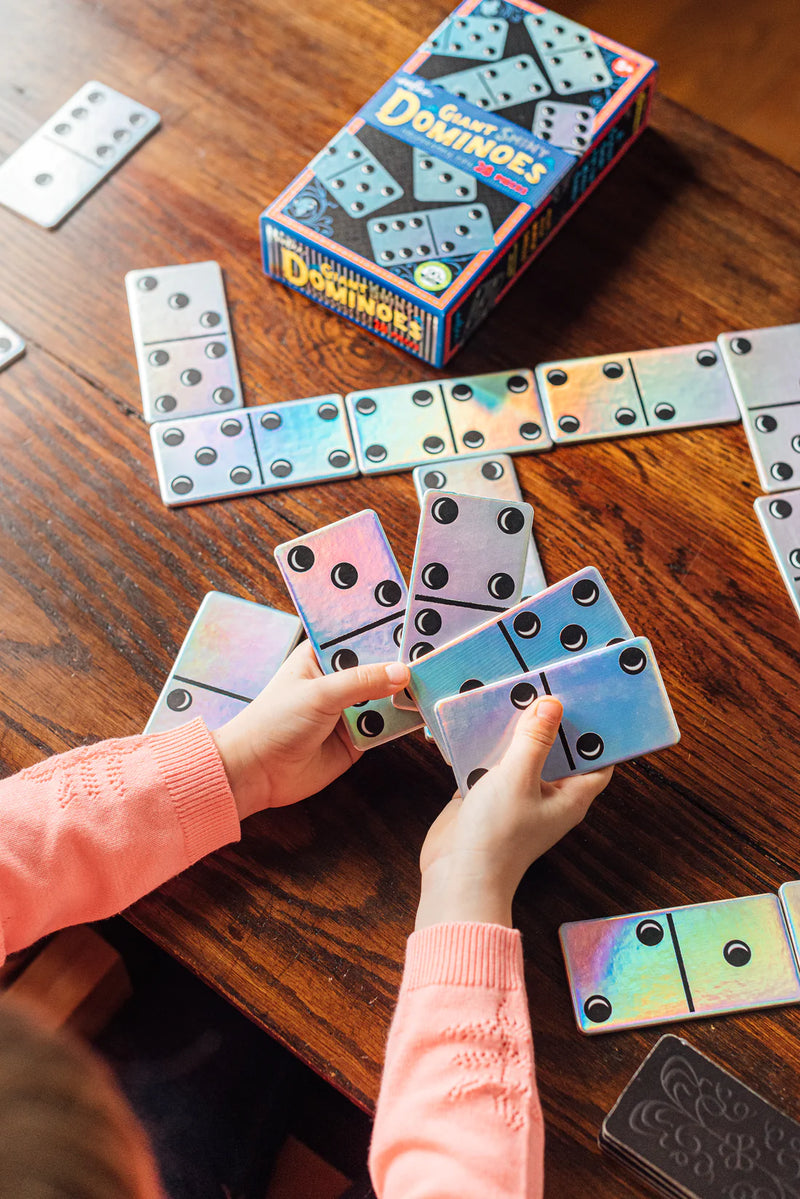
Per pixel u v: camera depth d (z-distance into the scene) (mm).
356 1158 1170
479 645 1020
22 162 1365
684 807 1067
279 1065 1200
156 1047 1219
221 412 1239
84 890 978
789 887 1026
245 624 1131
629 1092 925
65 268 1315
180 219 1346
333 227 1229
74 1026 1235
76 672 1122
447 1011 877
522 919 1017
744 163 1385
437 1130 833
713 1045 973
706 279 1321
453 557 1057
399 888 1031
